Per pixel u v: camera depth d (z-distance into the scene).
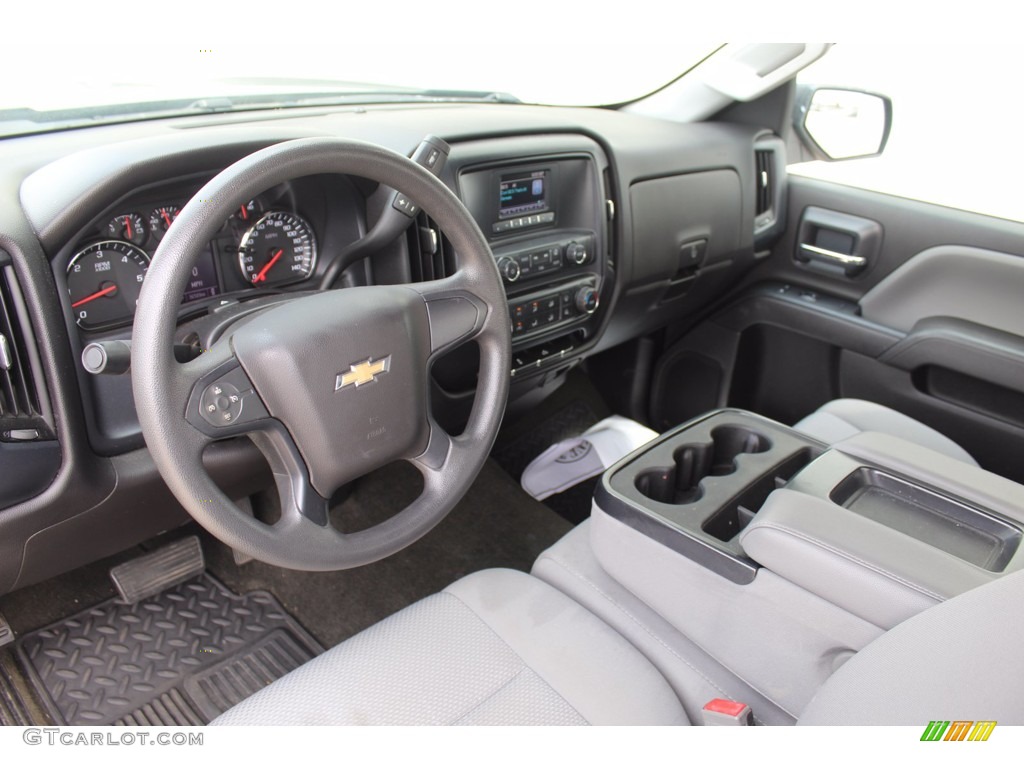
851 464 1.01
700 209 1.70
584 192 1.47
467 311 0.99
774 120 1.86
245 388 0.83
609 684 0.83
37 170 0.97
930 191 1.66
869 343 1.74
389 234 1.15
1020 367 1.52
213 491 0.80
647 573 0.96
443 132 1.29
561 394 2.13
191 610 1.45
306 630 1.45
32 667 1.32
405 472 1.80
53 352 0.90
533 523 1.73
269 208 1.08
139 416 0.76
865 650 0.69
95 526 1.04
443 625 0.89
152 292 0.74
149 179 0.93
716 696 0.89
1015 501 0.92
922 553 0.78
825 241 1.85
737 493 1.01
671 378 2.13
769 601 0.84
